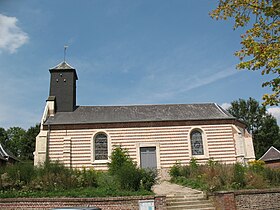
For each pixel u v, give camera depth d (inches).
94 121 1050.1
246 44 429.7
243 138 1139.3
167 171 1011.3
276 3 406.0
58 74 1189.7
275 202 584.1
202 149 1072.8
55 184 543.8
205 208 541.3
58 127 1032.8
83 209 295.0
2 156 1284.4
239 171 640.4
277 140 2078.0
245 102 2258.9
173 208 531.8
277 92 410.3
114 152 949.2
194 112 1154.0
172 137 1059.3
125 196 499.8
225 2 446.0
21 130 2455.7
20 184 541.3
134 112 1143.0
